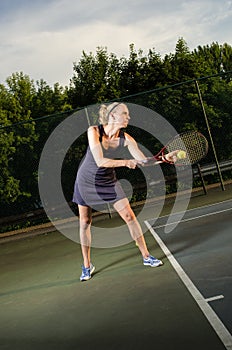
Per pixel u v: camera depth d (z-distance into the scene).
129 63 13.89
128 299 3.82
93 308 3.80
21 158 9.98
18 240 9.07
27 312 4.12
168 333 2.92
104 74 14.51
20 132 9.99
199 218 7.03
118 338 3.03
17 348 3.28
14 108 13.63
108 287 4.32
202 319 3.01
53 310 4.00
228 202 7.85
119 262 5.27
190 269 4.31
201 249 5.03
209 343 2.63
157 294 3.77
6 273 6.14
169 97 10.25
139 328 3.12
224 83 10.20
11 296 4.83
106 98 13.95
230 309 3.06
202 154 5.27
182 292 3.67
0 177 9.94
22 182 9.98
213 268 4.17
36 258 6.76
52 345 3.18
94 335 3.19
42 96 14.21
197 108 10.27
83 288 4.49
